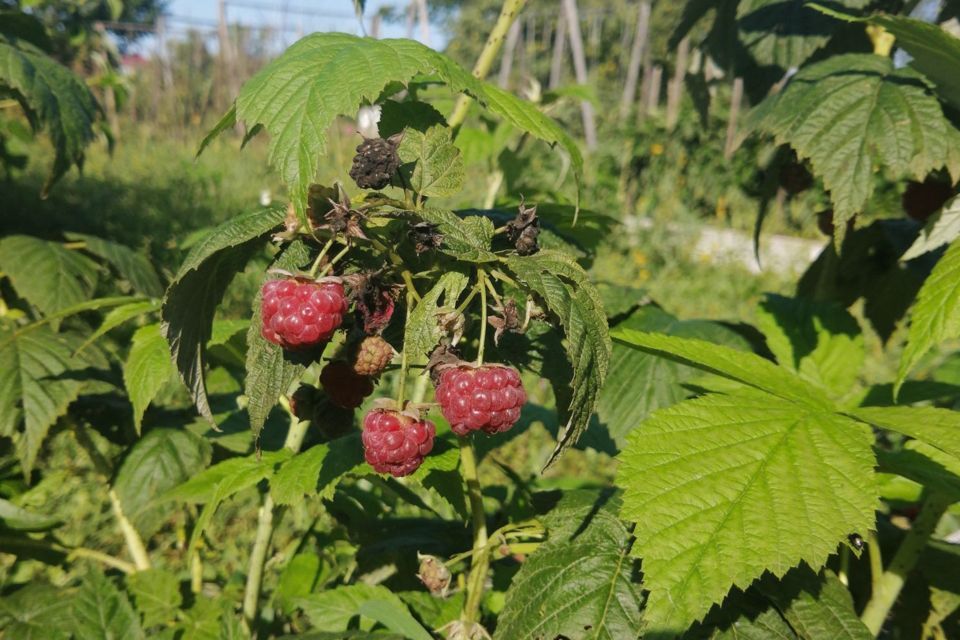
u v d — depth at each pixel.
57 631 0.40
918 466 0.26
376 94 0.23
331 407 0.29
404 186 0.26
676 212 2.33
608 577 0.26
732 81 0.49
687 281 1.98
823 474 0.23
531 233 0.24
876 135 0.32
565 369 0.28
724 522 0.22
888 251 0.44
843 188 0.32
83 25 1.23
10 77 0.48
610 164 2.61
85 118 0.53
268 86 0.24
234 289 1.21
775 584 0.27
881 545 0.34
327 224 0.24
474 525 0.29
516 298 0.27
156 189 2.35
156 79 3.82
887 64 0.35
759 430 0.25
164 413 0.48
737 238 2.26
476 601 0.28
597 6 4.87
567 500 0.30
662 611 0.21
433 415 0.36
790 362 0.34
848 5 0.42
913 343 0.25
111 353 0.52
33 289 0.51
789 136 0.34
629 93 3.11
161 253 1.58
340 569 0.42
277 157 0.23
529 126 0.26
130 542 0.48
